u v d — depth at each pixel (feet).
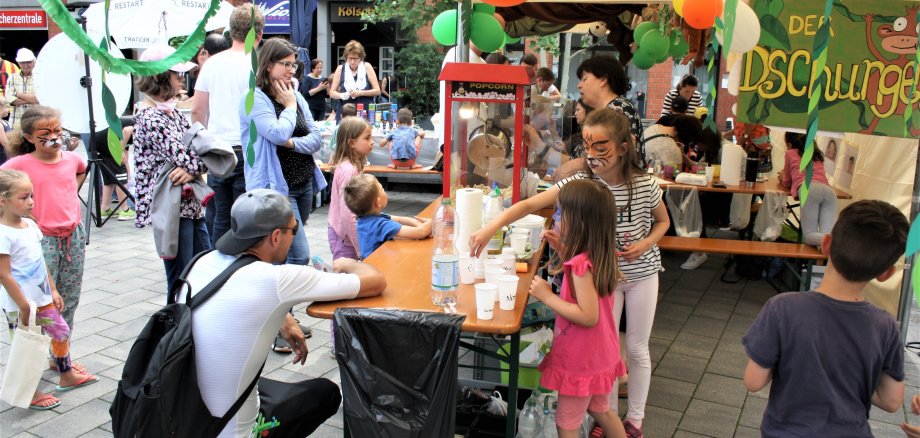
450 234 9.81
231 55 14.83
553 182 15.92
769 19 10.67
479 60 15.19
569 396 9.44
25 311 11.82
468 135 11.82
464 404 11.25
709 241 19.52
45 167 13.10
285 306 7.99
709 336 16.87
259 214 7.94
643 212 10.56
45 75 23.98
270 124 13.60
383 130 29.60
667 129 23.03
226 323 7.68
